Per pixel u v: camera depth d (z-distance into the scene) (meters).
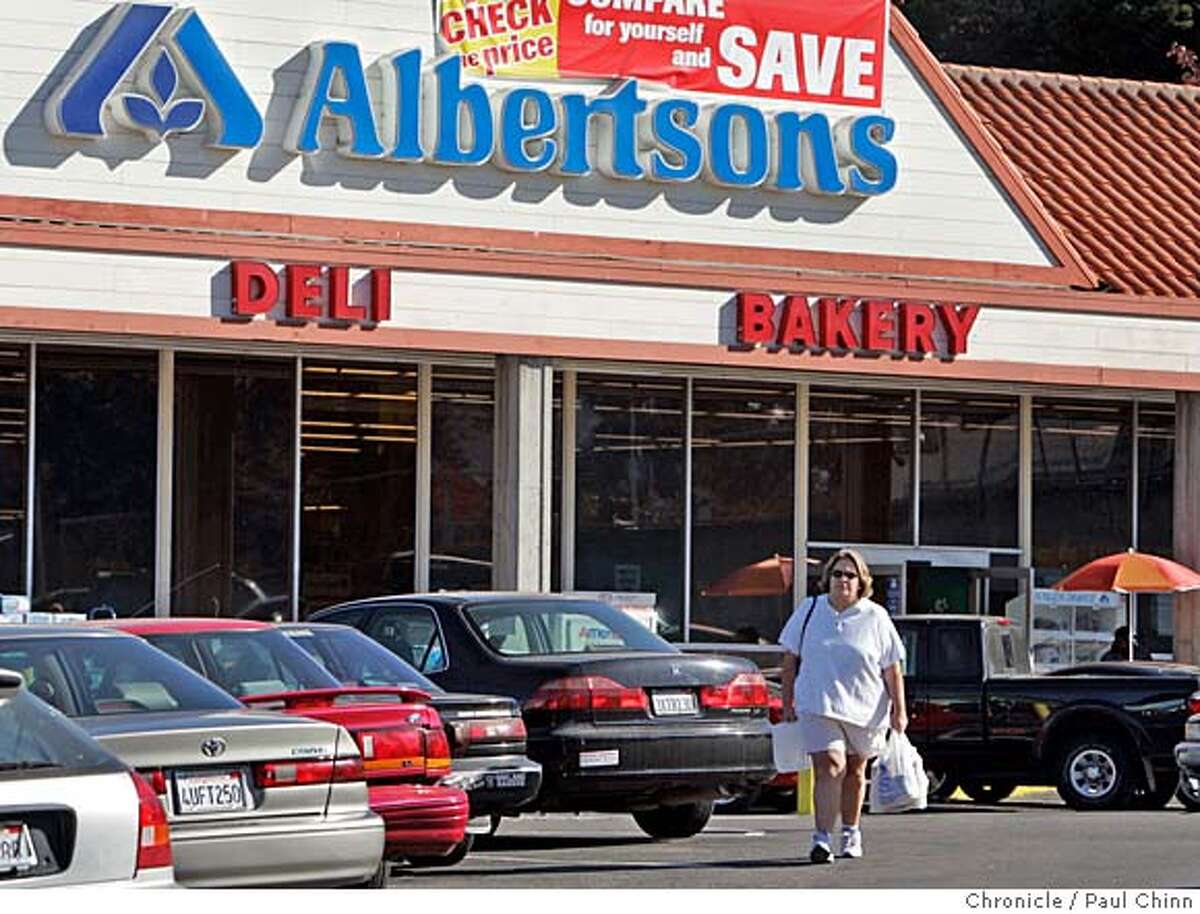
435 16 29.77
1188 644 33.94
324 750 14.27
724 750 20.75
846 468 35.00
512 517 29.67
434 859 18.75
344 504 31.81
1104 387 33.75
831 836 18.98
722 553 34.12
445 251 29.08
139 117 27.83
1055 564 36.41
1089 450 36.75
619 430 33.53
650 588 33.62
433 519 32.38
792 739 19.08
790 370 32.22
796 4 31.81
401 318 28.77
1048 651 36.06
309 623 19.39
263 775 13.99
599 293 29.92
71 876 10.97
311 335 28.23
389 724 16.50
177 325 27.58
